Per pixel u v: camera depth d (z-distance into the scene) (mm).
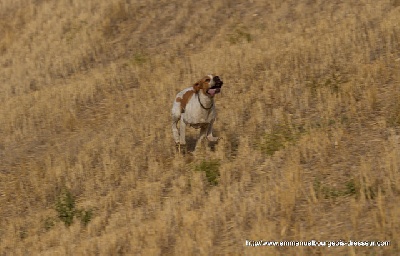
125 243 10938
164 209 12078
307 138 13703
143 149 14883
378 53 17750
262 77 17719
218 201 11844
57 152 16219
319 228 10164
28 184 14781
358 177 11680
